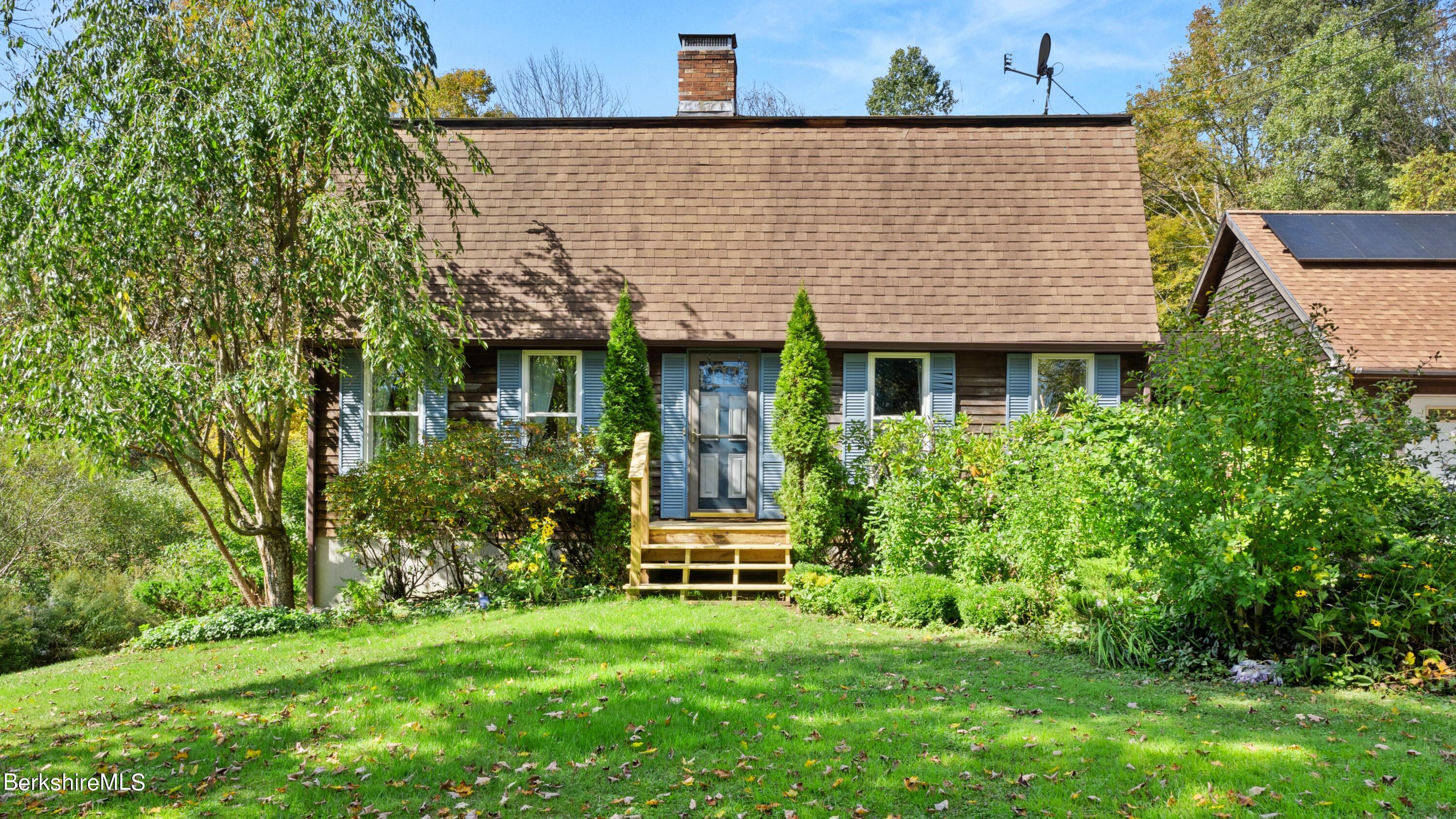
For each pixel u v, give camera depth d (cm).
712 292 1232
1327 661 659
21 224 880
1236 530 662
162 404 873
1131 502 741
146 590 1321
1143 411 904
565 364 1248
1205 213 3005
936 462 1008
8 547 1452
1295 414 657
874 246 1266
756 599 1031
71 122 927
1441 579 662
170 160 887
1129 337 1166
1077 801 443
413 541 1074
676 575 1129
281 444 1141
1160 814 425
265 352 942
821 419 1059
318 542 1234
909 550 975
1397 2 3025
